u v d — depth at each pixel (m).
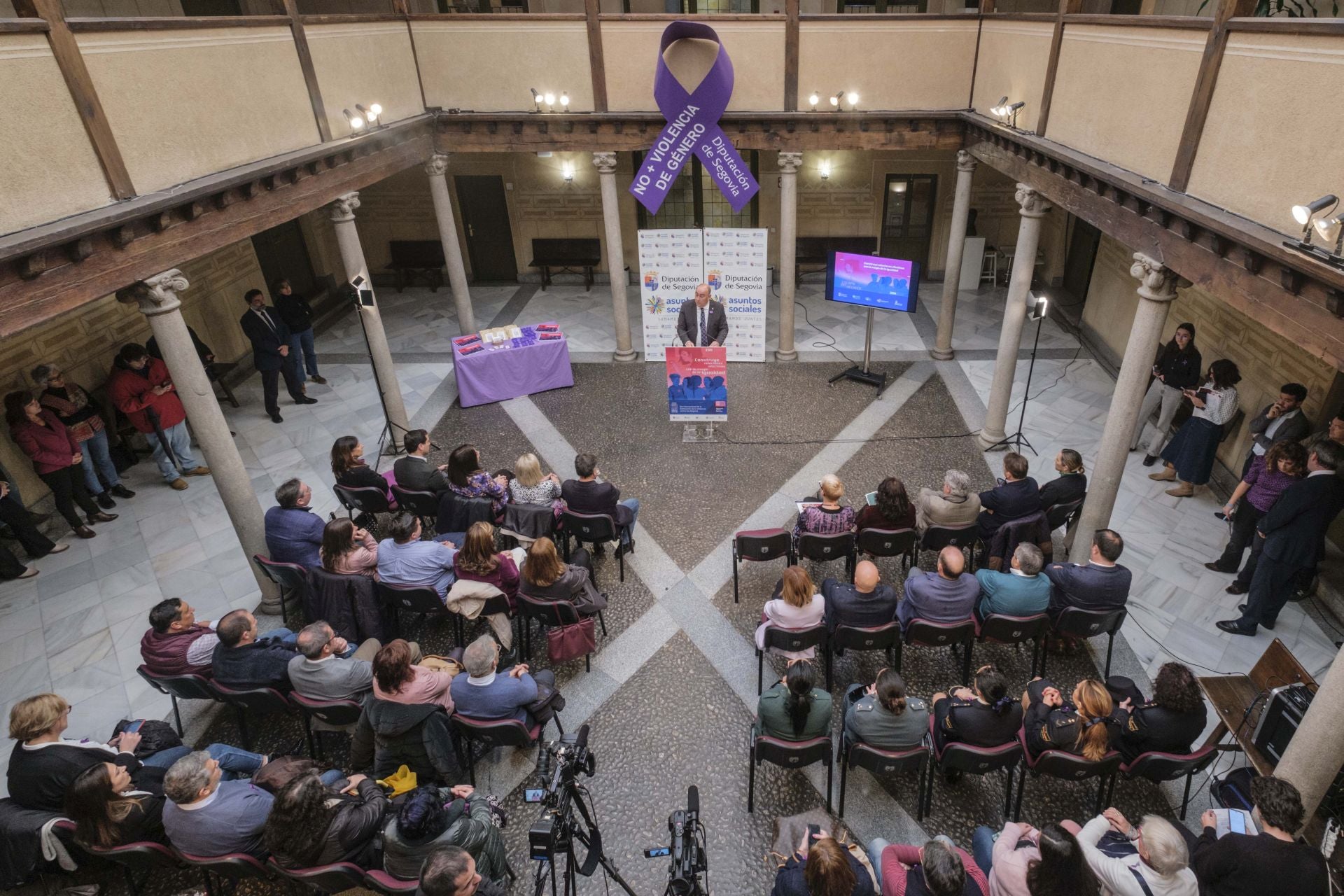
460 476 7.22
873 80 10.37
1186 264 5.29
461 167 15.54
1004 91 9.07
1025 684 6.27
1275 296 4.38
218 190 6.13
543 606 6.02
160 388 9.22
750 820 5.30
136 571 8.01
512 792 5.54
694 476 9.35
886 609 5.69
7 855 4.45
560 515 7.28
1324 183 4.05
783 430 10.31
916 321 13.73
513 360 11.15
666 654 6.72
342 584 6.24
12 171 4.53
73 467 8.45
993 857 3.98
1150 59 5.80
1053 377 11.45
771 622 5.86
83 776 4.25
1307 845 3.70
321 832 4.09
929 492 7.09
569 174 15.48
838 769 5.66
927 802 5.23
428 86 10.85
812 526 6.83
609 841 5.18
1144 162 5.95
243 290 12.66
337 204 8.70
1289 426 6.64
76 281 4.93
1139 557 7.58
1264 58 4.48
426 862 3.57
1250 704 5.12
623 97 10.72
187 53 6.07
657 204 11.13
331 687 5.27
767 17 10.10
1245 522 7.05
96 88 5.14
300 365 11.34
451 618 7.19
